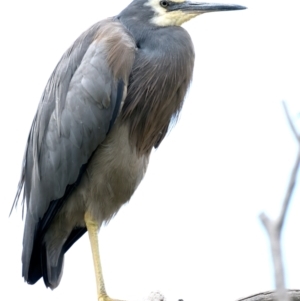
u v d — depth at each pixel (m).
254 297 7.47
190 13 10.38
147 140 10.26
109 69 9.77
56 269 10.52
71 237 10.86
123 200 10.35
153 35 10.23
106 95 9.71
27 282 10.60
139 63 10.04
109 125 9.77
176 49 10.20
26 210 10.63
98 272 9.85
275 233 2.93
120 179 10.06
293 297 7.20
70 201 10.16
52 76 10.48
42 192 10.19
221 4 10.45
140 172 10.38
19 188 11.08
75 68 10.08
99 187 9.99
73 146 9.88
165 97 10.18
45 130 10.19
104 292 9.74
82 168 9.95
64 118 9.91
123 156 9.97
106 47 9.89
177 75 10.20
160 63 10.06
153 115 10.13
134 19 10.40
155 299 7.56
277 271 2.89
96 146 9.86
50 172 10.08
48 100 10.29
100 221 10.25
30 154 10.59
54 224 10.38
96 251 9.97
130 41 10.05
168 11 10.42
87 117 9.75
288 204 3.01
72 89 9.90
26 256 10.41
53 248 10.48
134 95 9.96
